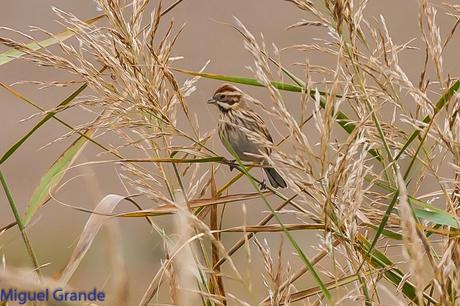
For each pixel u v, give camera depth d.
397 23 51.41
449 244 7.31
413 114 8.65
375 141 8.07
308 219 7.77
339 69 7.30
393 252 10.83
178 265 7.05
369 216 8.02
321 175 7.25
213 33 53.25
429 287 8.37
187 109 8.62
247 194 8.20
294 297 7.80
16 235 7.87
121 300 7.02
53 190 8.22
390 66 7.92
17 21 55.41
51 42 8.57
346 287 8.12
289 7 54.88
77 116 45.25
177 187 8.61
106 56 8.43
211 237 6.79
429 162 7.72
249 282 6.75
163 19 54.44
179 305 7.11
